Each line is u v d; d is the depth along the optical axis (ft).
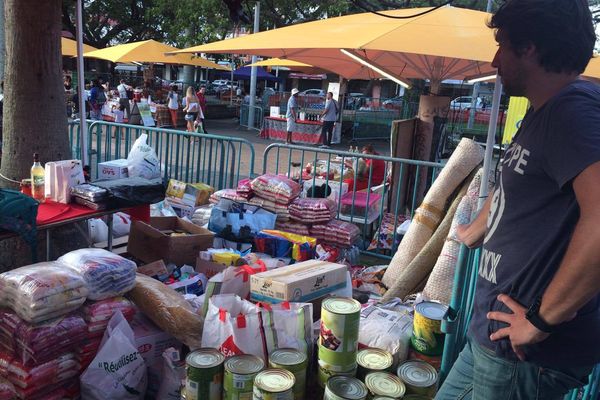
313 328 10.64
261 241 15.65
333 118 56.65
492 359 5.68
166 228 16.47
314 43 13.87
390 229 19.57
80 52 15.52
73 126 24.30
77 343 9.45
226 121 82.84
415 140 21.68
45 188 12.92
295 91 56.70
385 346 10.50
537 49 5.17
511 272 5.44
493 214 5.90
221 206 17.11
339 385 8.26
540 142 5.12
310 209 17.31
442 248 14.57
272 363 8.77
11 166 14.06
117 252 15.65
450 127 64.64
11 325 9.07
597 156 4.54
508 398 5.64
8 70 13.84
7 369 9.09
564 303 4.67
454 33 14.19
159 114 66.69
